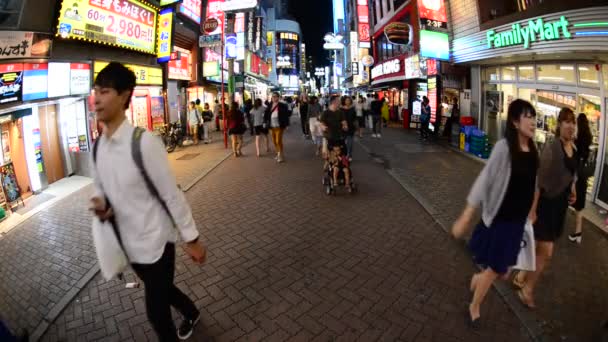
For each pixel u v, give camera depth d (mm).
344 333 3027
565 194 3244
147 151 2059
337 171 6922
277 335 3016
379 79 24172
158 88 13930
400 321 3174
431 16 11312
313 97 11398
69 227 5633
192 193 7449
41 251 4777
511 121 2691
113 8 9844
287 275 4004
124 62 11273
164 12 12469
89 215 6191
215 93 22016
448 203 6383
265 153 12266
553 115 7785
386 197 6848
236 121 11547
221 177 8844
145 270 2311
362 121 15820
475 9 9898
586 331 3002
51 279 4043
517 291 3562
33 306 3539
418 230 5230
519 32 7672
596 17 5684
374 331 3051
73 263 4426
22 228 5617
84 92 8961
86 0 8609
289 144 14500
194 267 4219
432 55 11477
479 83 11375
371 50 28078
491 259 2814
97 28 9234
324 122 6945
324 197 6914
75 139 9094
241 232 5270
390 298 3525
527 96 8922
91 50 9578
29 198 7156
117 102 2053
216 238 5074
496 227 2797
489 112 11062
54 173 8508
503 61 9555
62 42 8414
